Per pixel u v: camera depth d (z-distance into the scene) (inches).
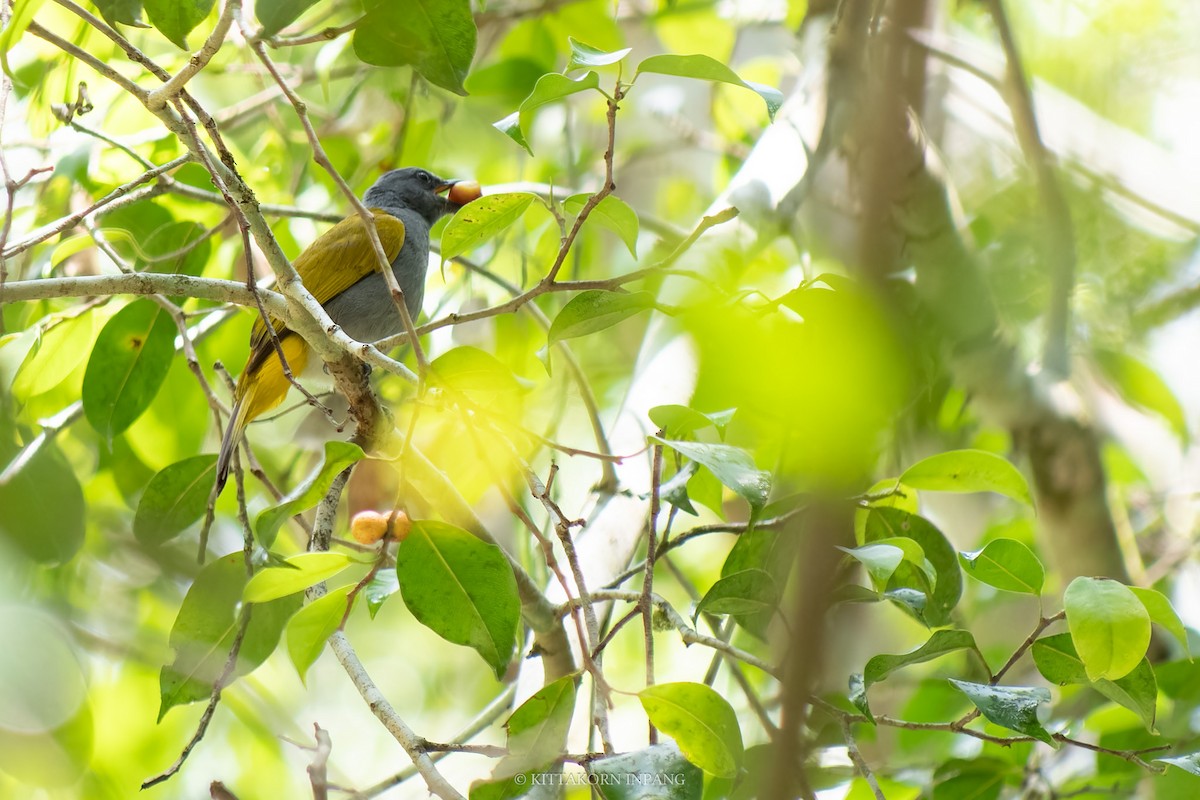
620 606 543.8
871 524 283.4
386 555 219.9
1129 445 513.0
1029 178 308.5
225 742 542.0
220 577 263.1
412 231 476.4
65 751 221.0
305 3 243.4
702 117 635.5
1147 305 382.6
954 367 394.3
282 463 508.7
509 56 553.0
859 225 144.9
